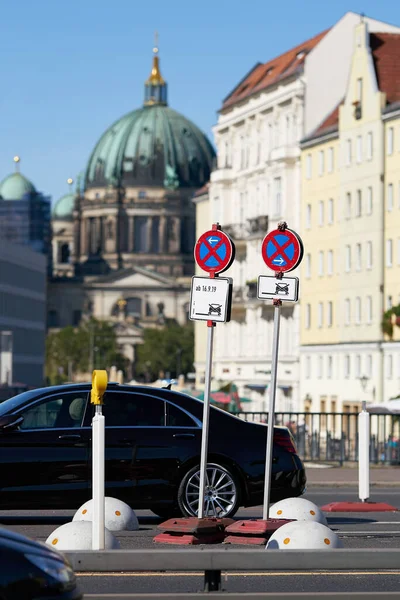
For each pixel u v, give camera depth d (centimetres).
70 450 4591
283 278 4462
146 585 3416
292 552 2920
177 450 4650
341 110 19038
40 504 4569
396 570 3706
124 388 4712
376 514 5453
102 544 3544
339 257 19175
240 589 3381
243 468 4681
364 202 18450
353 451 9319
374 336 18138
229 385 19738
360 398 18362
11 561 2450
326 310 19600
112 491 4609
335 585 3459
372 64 18412
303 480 4750
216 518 4241
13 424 4584
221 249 4359
